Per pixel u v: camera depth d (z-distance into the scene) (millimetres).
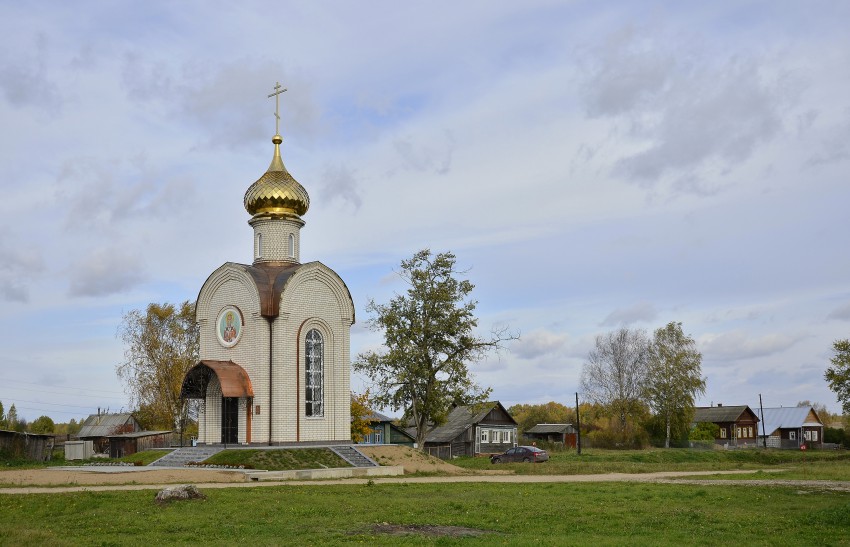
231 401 45188
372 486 32219
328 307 47156
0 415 98688
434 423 59906
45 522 21688
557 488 32594
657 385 95125
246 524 21312
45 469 38594
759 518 22438
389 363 58031
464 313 59125
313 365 45969
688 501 27203
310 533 19906
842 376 81812
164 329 74750
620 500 27578
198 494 26469
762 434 116188
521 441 95938
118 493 27672
